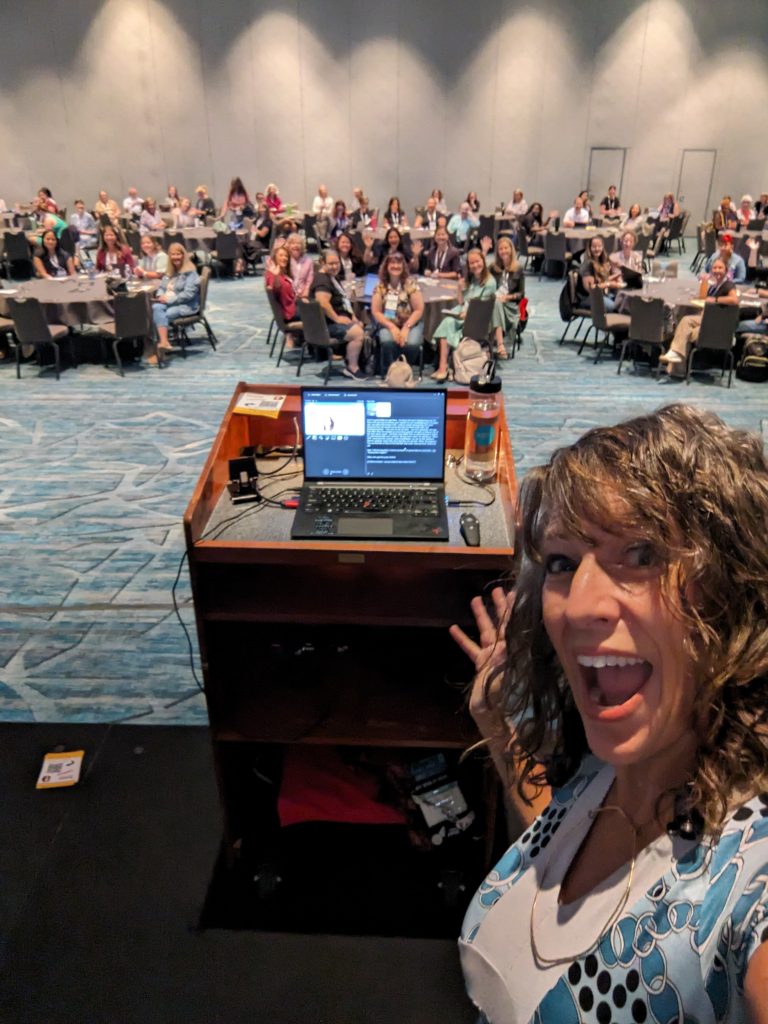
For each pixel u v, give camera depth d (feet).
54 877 7.09
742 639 1.86
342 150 50.29
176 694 9.38
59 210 43.86
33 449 16.85
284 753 7.41
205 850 7.33
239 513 6.33
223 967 6.33
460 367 21.57
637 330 21.72
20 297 22.16
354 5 46.88
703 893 1.83
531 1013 2.27
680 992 1.81
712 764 1.90
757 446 2.05
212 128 49.83
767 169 49.32
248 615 5.94
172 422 18.52
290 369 22.97
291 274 24.64
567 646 2.12
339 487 6.63
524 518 2.32
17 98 48.91
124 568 12.11
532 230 40.57
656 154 49.47
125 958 6.40
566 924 2.27
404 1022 5.95
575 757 2.82
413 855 7.23
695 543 1.87
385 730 6.37
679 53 46.91
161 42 47.75
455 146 50.16
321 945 6.50
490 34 47.34
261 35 47.57
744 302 22.77
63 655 10.07
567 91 48.34
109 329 21.88
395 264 21.26
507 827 7.24
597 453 2.06
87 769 8.27
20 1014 5.99
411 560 5.59
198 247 37.65
